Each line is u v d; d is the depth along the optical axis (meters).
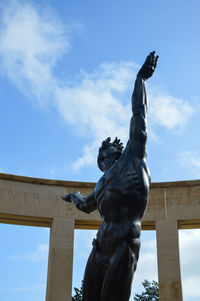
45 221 28.05
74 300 48.03
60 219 27.55
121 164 8.16
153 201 28.17
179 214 27.64
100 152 9.02
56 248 26.73
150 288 53.12
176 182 28.38
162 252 26.77
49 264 26.75
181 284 25.61
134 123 8.35
